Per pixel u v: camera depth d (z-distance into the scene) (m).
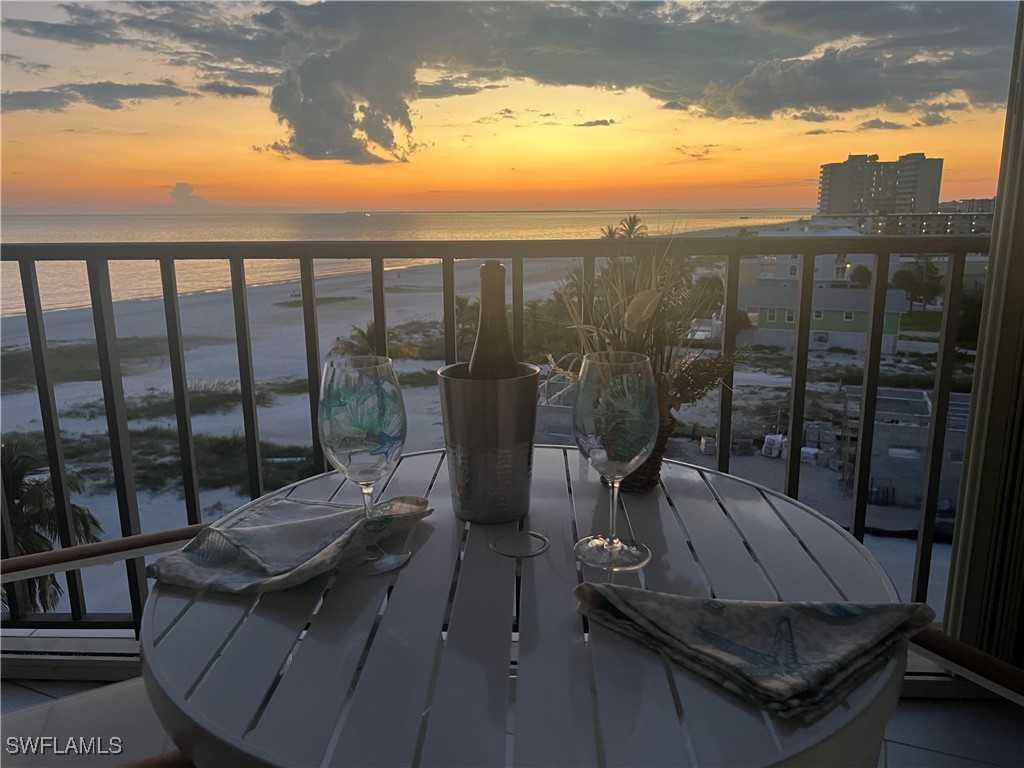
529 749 0.56
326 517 0.97
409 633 0.73
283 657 0.69
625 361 0.94
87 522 11.20
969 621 1.65
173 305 1.83
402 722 0.59
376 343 1.87
